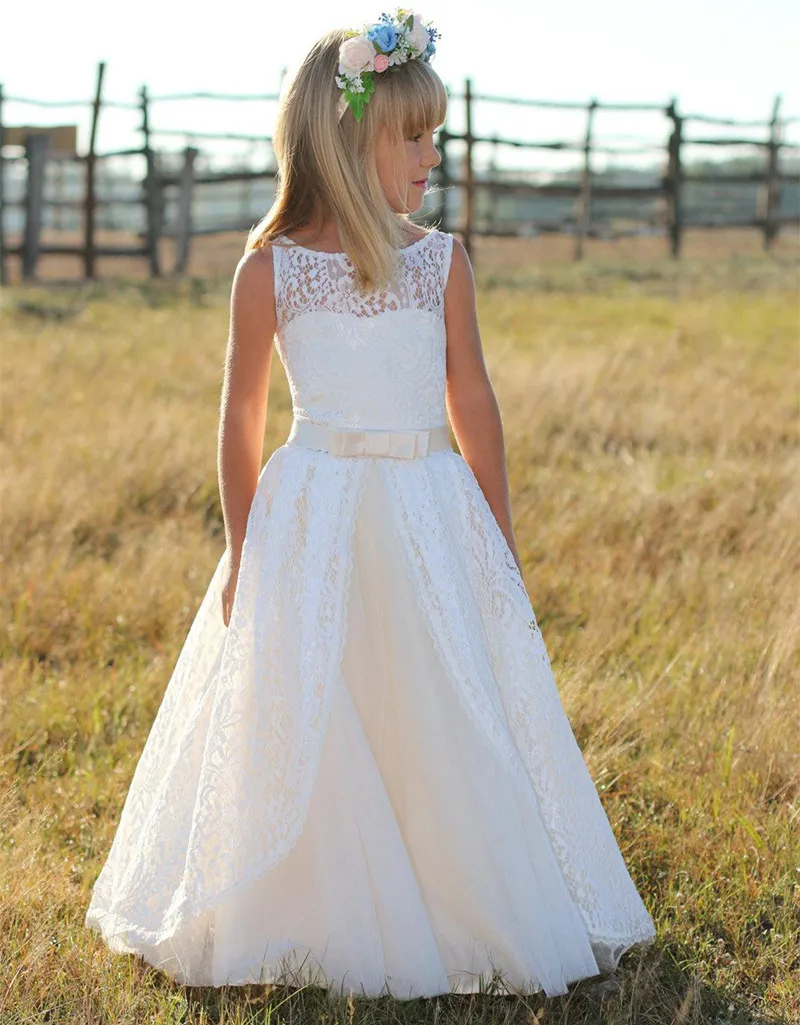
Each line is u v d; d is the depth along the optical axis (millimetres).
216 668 2436
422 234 2439
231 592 2389
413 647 2348
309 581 2307
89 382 8188
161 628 4367
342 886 2318
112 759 3426
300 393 2393
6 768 3311
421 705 2348
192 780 2396
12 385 7781
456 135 17094
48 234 25453
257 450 2459
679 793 3127
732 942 2623
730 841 2920
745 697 3535
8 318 11320
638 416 7320
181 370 8805
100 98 15867
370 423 2355
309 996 2365
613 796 3115
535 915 2352
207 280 15414
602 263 17906
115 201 16391
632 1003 2357
